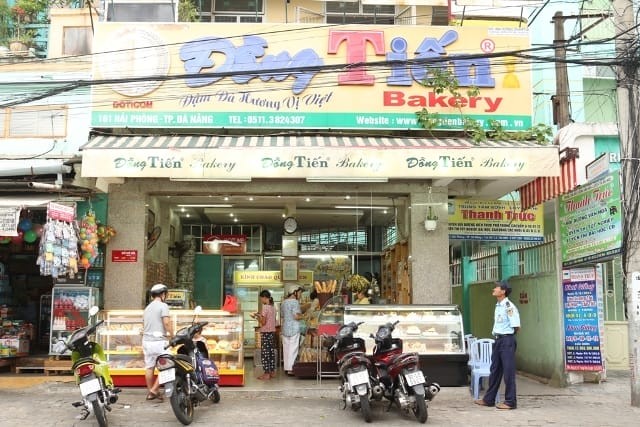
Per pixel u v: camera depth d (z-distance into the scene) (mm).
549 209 12305
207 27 11125
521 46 11344
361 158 9461
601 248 9656
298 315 11781
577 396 9828
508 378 8828
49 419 8062
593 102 15828
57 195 10508
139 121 10930
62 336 10680
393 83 11109
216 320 10438
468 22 12844
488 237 12133
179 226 15375
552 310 10984
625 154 9125
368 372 8133
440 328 10273
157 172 9320
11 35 15625
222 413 8477
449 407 8922
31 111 11578
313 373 11078
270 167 9406
